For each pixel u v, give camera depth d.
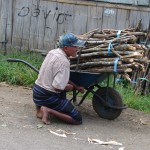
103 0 10.44
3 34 11.05
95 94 7.34
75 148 5.95
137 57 6.88
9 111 7.33
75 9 10.59
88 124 7.07
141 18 10.23
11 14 10.99
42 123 6.85
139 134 6.85
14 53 10.71
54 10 10.73
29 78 9.44
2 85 9.25
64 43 6.78
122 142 6.39
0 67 9.73
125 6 10.29
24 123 6.79
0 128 6.47
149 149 6.22
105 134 6.67
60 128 6.72
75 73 7.19
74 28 10.66
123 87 9.70
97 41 7.21
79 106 8.05
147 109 8.52
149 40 9.85
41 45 10.89
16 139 6.09
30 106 7.76
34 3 10.83
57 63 6.75
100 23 10.49
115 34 7.36
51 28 10.80
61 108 6.86
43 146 5.92
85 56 7.14
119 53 6.97
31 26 10.91
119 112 7.32
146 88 9.62
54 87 6.75
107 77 7.42
